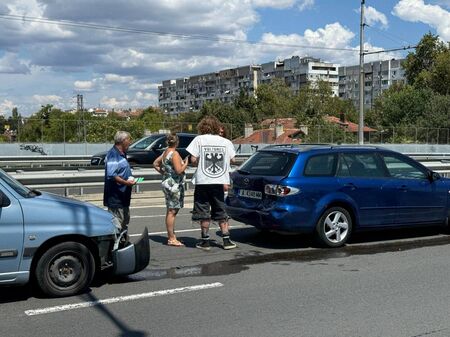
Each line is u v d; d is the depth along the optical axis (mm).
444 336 4855
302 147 8961
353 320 5270
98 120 38625
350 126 86562
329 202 8547
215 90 176250
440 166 20188
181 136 19344
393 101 77562
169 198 8750
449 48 81000
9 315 5395
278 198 8297
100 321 5234
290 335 4852
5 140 34062
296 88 158250
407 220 9344
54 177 13375
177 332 4938
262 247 8797
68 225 5895
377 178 9078
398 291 6309
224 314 5441
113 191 7641
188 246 8820
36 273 5832
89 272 6094
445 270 7355
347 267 7488
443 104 63031
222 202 8484
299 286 6504
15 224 5617
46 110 69812
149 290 6289
